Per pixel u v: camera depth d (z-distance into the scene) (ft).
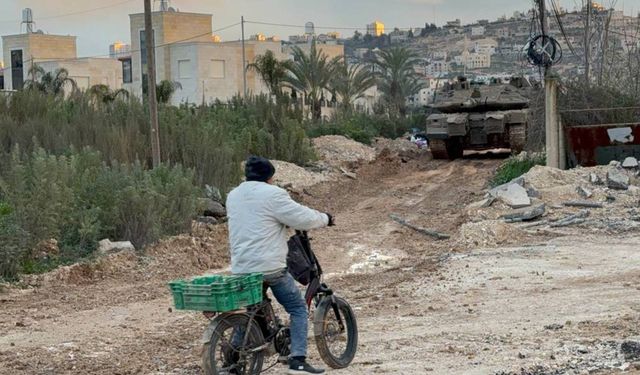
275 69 255.29
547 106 108.37
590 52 140.87
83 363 43.55
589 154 110.42
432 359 42.09
